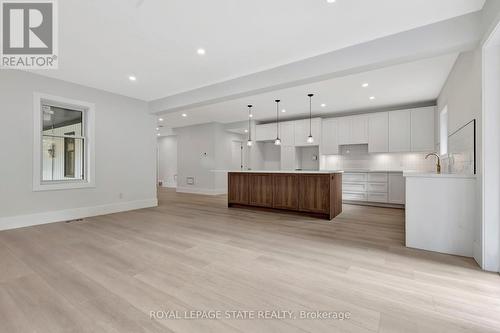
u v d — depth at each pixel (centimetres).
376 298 178
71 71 384
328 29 265
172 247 285
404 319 153
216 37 281
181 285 196
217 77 407
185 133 903
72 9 230
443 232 270
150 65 360
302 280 205
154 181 583
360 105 587
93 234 338
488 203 225
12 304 168
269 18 246
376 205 593
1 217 361
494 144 223
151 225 391
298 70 340
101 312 160
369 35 276
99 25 257
